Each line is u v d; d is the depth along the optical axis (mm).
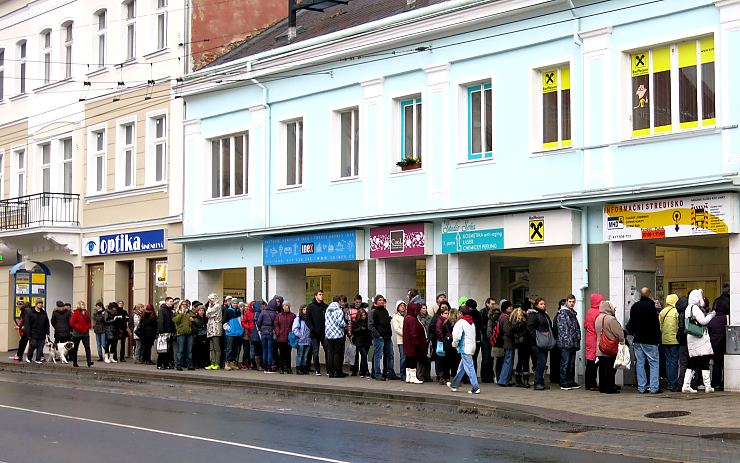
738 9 20266
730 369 20172
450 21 25125
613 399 19297
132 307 34906
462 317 20859
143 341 30453
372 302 26906
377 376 24219
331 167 28375
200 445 14469
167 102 33438
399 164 26547
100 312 31250
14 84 40469
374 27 26859
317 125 28828
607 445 14523
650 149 21609
